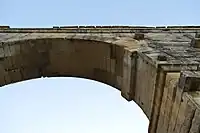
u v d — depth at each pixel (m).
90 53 17.88
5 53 17.14
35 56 17.97
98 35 18.61
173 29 21.20
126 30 20.12
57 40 17.48
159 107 12.71
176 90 11.04
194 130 9.26
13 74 18.08
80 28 19.97
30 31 19.30
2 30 19.36
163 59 13.58
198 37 17.23
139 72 15.38
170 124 11.43
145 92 14.84
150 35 19.36
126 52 15.99
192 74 10.67
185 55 14.54
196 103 9.42
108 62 17.64
